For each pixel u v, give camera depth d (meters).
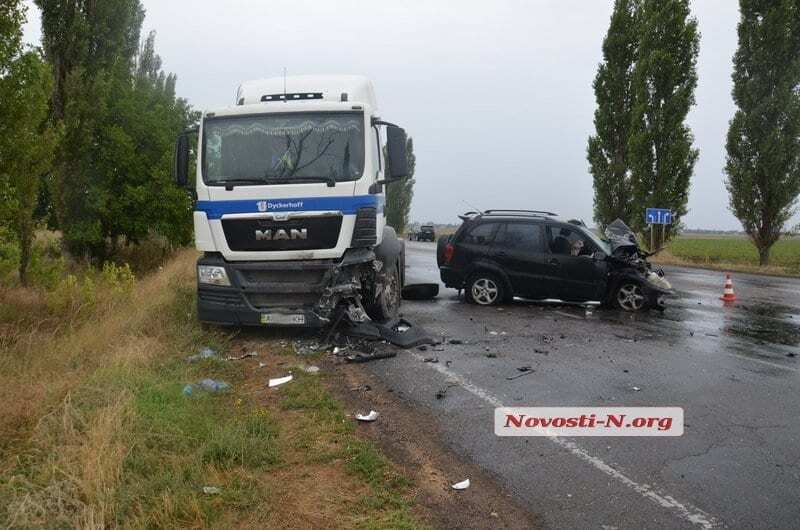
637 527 3.88
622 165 29.86
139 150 23.36
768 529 3.87
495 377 7.09
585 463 4.82
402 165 8.48
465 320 10.72
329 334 8.43
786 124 25.27
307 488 4.22
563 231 12.15
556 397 6.42
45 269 11.67
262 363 7.49
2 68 8.66
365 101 9.38
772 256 33.59
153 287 12.04
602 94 30.27
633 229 29.12
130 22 20.45
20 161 9.15
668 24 27.88
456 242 12.73
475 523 3.89
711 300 14.62
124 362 6.63
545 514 4.03
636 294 12.09
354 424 5.46
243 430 4.98
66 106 18.73
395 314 10.16
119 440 4.45
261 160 8.27
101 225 22.38
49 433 4.66
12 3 8.60
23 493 3.82
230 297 8.22
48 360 6.70
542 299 12.24
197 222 8.33
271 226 8.12
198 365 7.18
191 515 3.74
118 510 3.69
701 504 4.19
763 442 5.28
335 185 8.14
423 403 6.14
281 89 8.99
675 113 27.94
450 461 4.82
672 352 8.56
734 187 26.61
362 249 8.52
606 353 8.41
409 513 3.96
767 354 8.57
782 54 25.12
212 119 8.45
